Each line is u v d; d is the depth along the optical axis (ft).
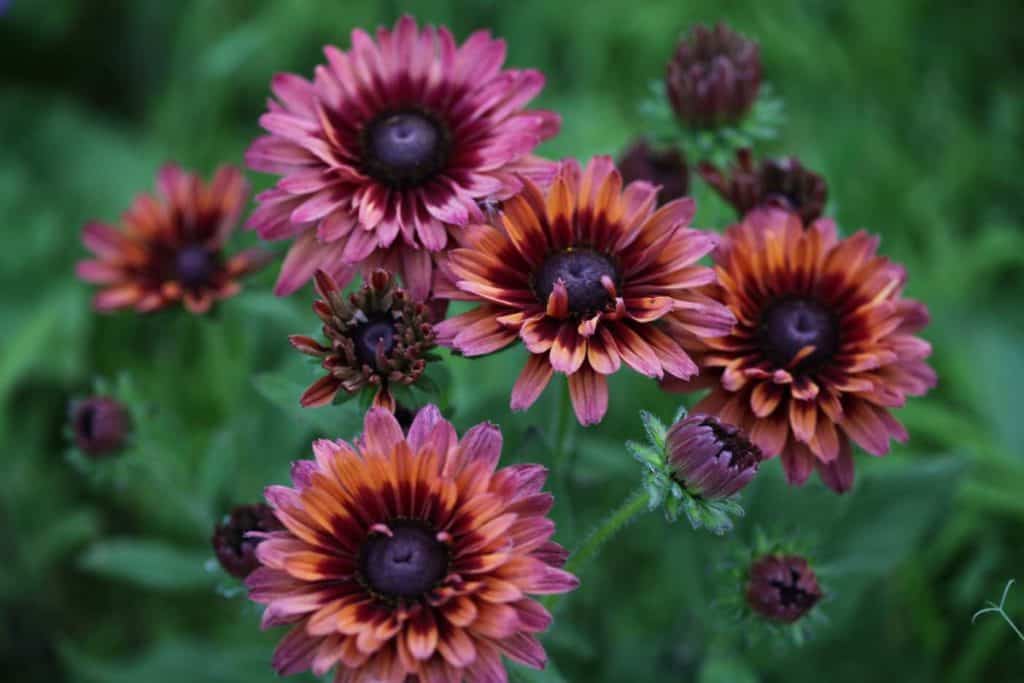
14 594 2.17
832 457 1.58
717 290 1.61
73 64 2.94
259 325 2.03
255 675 1.98
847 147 2.48
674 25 2.62
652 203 1.57
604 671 2.01
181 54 2.75
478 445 1.49
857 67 2.61
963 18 2.72
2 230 2.59
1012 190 2.53
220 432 2.05
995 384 2.29
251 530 1.67
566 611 1.97
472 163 1.60
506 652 1.45
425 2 2.66
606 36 2.64
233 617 2.21
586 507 1.99
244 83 2.70
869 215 2.41
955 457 1.93
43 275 2.57
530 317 1.52
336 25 2.65
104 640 2.24
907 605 2.08
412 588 1.46
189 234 1.93
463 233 1.57
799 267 1.63
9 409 2.40
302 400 1.54
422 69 1.67
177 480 1.97
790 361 1.60
